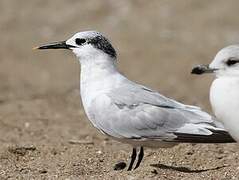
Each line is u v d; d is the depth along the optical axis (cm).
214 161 1298
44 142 1447
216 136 1156
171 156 1328
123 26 2705
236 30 2614
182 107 1216
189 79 2227
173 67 2327
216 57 1145
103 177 1162
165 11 2802
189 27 2673
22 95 2002
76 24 2739
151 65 2353
